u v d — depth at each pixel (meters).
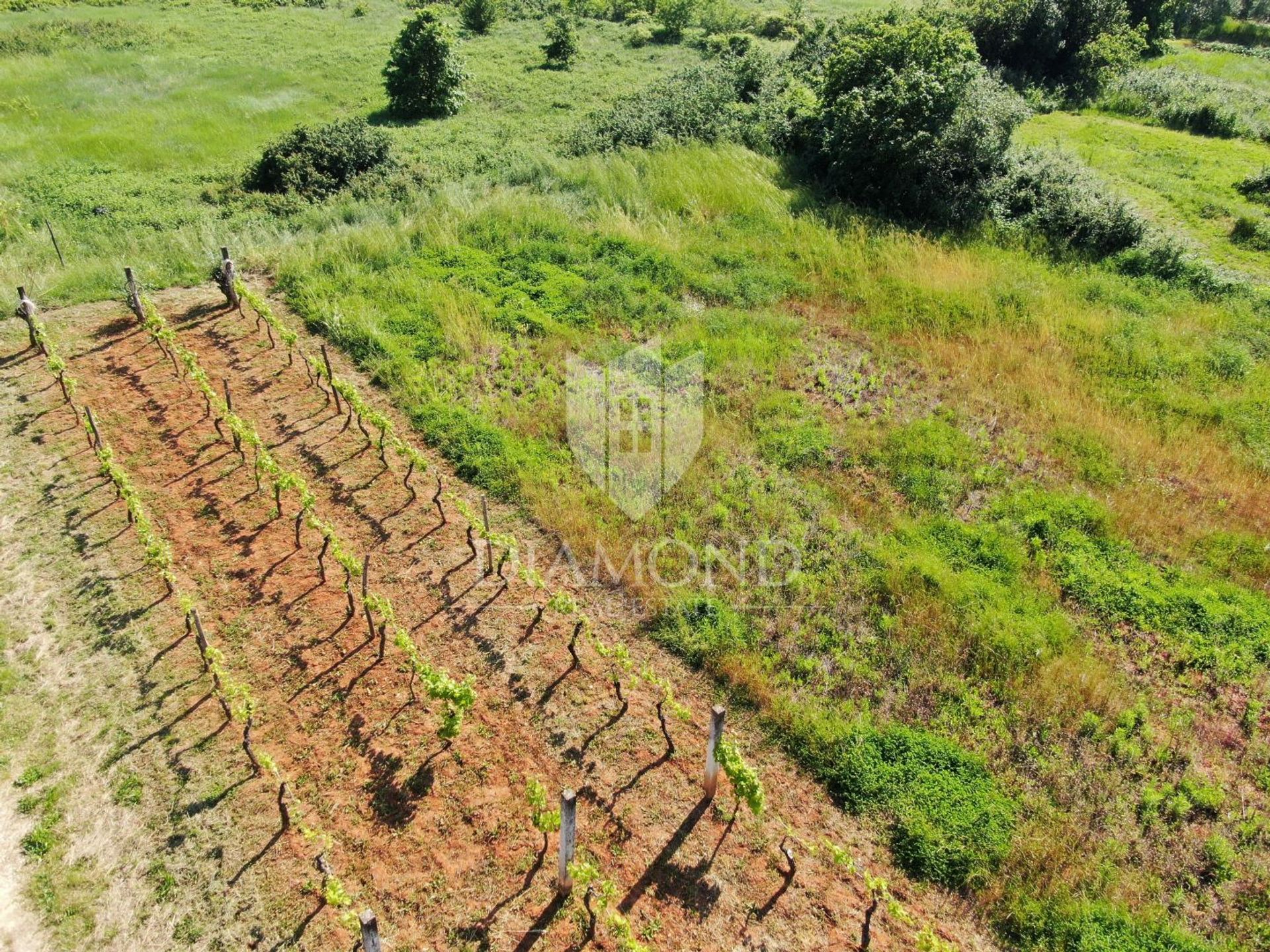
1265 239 18.45
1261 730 8.59
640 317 14.81
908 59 19.41
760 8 36.94
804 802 7.78
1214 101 26.20
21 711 8.03
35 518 10.07
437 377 13.05
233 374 12.81
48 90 24.72
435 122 23.12
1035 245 17.86
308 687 8.41
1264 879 7.31
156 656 8.60
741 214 18.31
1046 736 8.38
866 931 6.70
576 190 18.88
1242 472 11.94
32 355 12.82
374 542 10.13
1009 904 7.04
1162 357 14.20
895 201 19.05
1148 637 9.53
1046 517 10.93
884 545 10.43
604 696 8.55
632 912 6.85
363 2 36.19
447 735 7.75
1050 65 29.44
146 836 7.12
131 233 16.39
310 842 7.12
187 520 10.17
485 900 6.84
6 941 6.43
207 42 30.36
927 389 13.52
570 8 36.19
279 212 17.58
